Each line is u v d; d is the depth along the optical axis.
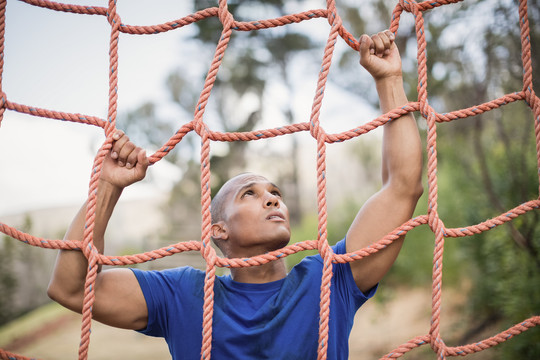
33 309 16.44
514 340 5.96
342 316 2.14
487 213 7.35
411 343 2.08
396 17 2.34
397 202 2.15
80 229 1.99
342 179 24.69
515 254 6.53
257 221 2.26
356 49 2.34
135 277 2.12
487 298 8.32
